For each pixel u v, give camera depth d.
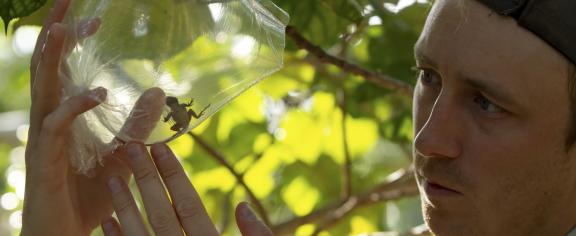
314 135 2.23
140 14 1.10
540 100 1.11
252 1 1.13
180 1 1.11
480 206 1.13
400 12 1.61
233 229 2.46
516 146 1.12
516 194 1.13
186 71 1.11
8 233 2.61
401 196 1.91
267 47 1.12
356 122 2.23
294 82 2.12
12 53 3.67
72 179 1.21
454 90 1.13
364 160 2.54
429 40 1.15
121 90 1.10
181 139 2.18
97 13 1.11
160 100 1.10
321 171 2.34
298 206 2.36
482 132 1.12
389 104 2.02
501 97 1.11
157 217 1.14
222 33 1.11
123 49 1.10
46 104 1.12
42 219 1.17
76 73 1.10
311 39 1.54
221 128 2.21
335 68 1.94
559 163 1.13
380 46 1.76
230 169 1.85
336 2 1.42
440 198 1.14
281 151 2.25
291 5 1.49
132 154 1.13
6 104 3.85
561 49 1.11
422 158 1.15
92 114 1.12
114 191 1.16
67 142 1.15
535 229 1.14
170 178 1.15
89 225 1.23
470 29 1.12
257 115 2.20
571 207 1.14
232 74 1.12
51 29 1.09
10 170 2.77
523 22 1.11
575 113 1.12
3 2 1.21
